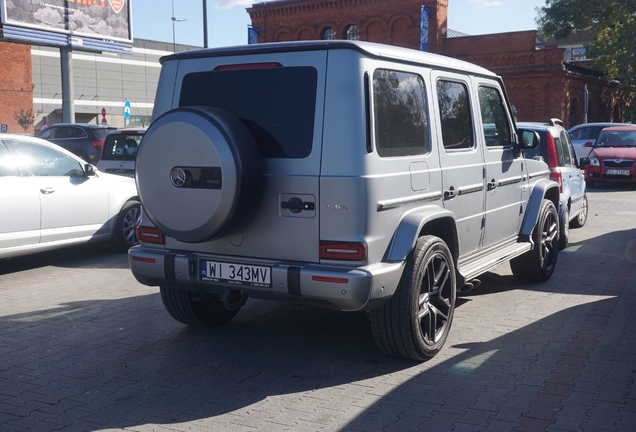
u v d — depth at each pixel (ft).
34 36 84.64
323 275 13.48
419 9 115.14
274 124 14.38
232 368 15.57
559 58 108.37
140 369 15.55
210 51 15.44
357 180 13.50
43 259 29.45
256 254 14.62
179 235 14.38
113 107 232.12
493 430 12.10
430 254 15.16
